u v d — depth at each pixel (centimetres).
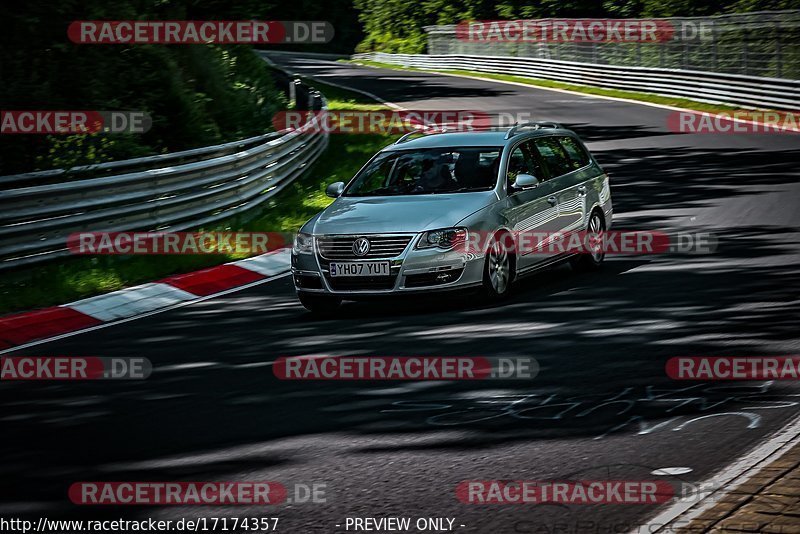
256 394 1527
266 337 1950
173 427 1374
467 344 1761
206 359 1795
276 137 4572
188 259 2903
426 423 1324
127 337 2048
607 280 2292
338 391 1514
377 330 1938
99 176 3600
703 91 6969
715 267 2355
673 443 1181
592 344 1703
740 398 1349
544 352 1669
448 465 1152
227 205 3619
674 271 2344
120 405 1515
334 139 6175
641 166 4400
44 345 2022
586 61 10094
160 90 4603
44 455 1276
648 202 3484
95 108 4162
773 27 7444
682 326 1789
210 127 4928
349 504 1046
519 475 1104
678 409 1316
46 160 3653
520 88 9269
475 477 1106
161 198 3194
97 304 2391
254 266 2853
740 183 3744
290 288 2514
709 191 3616
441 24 16925
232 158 3622
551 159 2411
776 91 6116
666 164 4397
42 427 1418
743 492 982
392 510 1023
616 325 1836
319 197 4053
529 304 2078
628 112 6781
